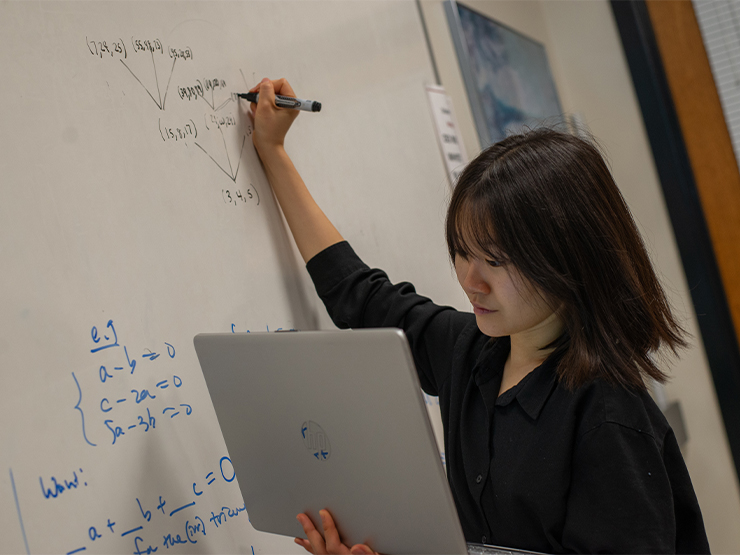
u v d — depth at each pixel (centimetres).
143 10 73
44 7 63
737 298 203
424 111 136
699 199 206
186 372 69
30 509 53
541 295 61
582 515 59
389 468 52
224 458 72
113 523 59
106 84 67
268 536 76
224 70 84
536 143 64
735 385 201
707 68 202
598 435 59
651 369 65
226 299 77
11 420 53
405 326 87
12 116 58
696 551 67
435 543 52
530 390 66
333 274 88
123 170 67
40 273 58
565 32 227
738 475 204
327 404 54
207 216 76
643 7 208
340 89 109
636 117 216
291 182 88
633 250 65
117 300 64
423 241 125
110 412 61
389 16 131
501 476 66
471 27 169
